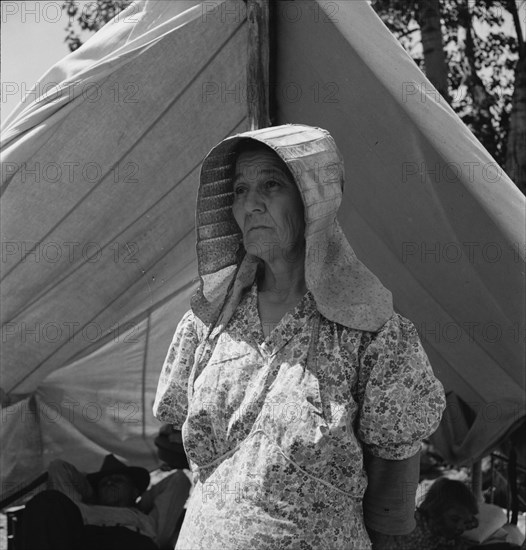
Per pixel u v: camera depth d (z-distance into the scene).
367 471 2.35
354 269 2.36
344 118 3.45
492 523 4.14
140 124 3.47
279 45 3.45
